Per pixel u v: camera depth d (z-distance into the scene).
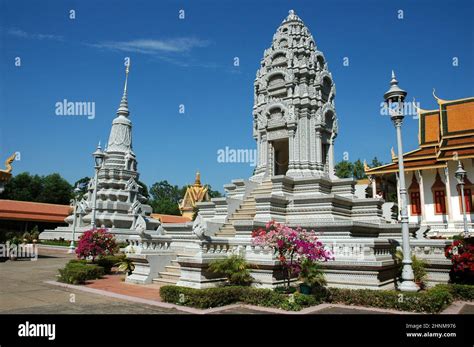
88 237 23.41
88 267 20.06
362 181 58.06
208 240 15.80
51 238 51.94
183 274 15.42
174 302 13.35
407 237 14.25
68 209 64.06
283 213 23.20
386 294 13.16
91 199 49.91
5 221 59.69
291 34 28.45
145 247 19.44
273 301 13.04
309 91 27.42
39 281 19.50
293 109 26.77
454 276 17.17
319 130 27.03
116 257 24.23
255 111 30.41
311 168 26.17
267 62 29.45
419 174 48.97
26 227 61.00
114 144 53.00
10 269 25.11
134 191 50.28
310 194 24.00
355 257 15.53
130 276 19.17
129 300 14.08
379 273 15.07
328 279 15.81
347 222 18.55
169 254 19.62
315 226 19.45
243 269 15.06
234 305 13.34
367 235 20.58
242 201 25.84
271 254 15.24
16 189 83.44
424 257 18.39
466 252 16.39
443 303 13.31
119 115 55.38
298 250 13.85
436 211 48.31
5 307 13.00
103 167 50.16
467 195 46.00
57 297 14.93
